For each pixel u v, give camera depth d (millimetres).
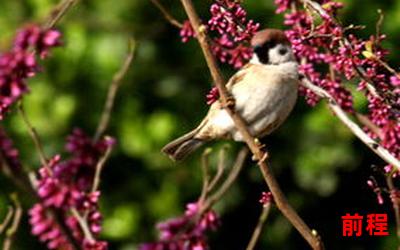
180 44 14031
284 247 14461
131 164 14242
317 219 14414
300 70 7586
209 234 14438
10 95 4883
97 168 5289
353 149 13836
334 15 7277
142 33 13734
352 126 6980
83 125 14008
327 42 7520
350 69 7109
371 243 14242
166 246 4879
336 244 14359
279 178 14297
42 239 4910
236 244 14531
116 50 13711
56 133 13938
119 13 13812
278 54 7184
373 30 13219
